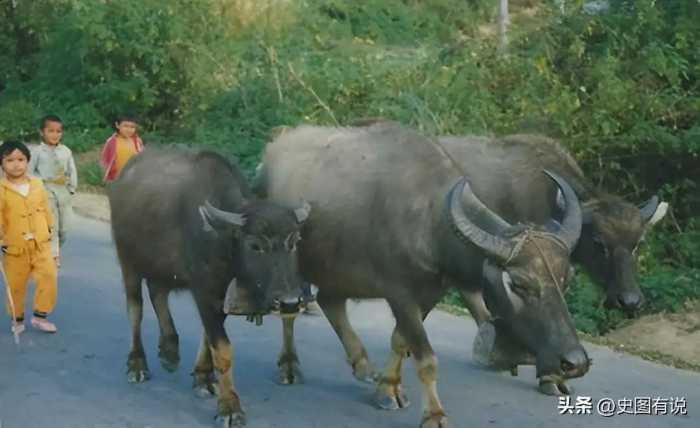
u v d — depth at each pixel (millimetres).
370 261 8203
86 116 25203
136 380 9250
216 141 20812
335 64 22312
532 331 7129
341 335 9344
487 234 7270
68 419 8305
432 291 8109
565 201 7996
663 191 18266
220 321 8203
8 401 8719
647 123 17703
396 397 8617
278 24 25500
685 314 14688
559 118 17625
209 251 8055
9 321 11344
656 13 18484
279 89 21688
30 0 28703
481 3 31453
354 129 8984
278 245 7523
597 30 18812
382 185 8180
